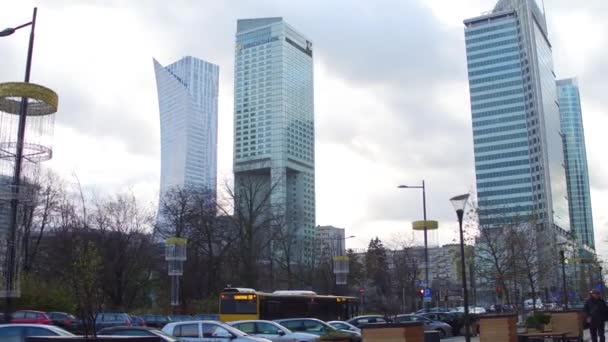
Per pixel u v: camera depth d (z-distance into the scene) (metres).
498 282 44.72
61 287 50.00
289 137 115.38
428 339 22.12
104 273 56.88
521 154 161.50
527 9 168.00
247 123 119.19
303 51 129.75
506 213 66.19
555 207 149.25
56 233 59.88
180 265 51.97
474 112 173.75
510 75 169.00
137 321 44.22
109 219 61.94
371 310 76.44
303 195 114.25
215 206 63.03
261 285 67.06
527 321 27.31
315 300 39.66
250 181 63.44
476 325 43.59
